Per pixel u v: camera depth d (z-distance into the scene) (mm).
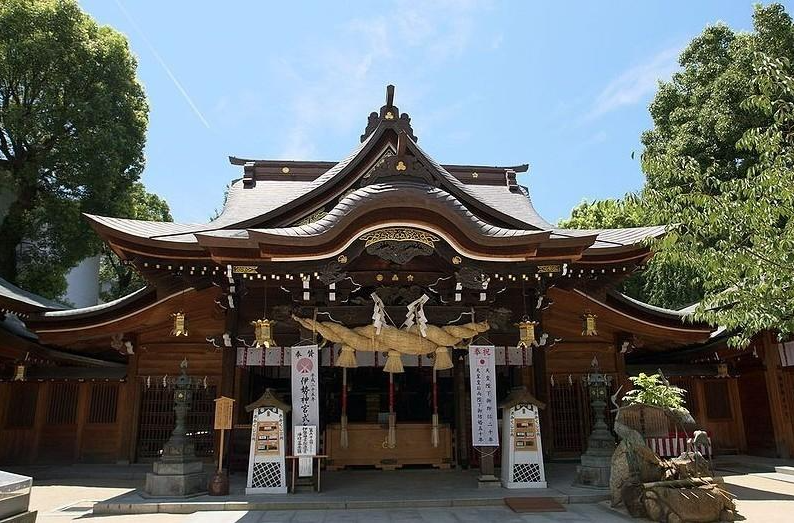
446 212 10062
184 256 11250
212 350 14391
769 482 11523
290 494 9664
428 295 11477
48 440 14141
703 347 16297
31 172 20422
